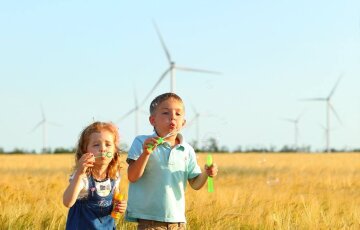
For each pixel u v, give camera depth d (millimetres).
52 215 11695
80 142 7555
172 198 7875
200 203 13430
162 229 7867
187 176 8070
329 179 26922
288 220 11844
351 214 13391
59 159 73062
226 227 11398
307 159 67375
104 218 7621
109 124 7547
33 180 20125
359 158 71375
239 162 57125
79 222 7516
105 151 7445
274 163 54250
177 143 8062
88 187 7473
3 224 11125
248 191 18266
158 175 7824
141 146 7922
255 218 12180
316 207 13312
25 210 12008
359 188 24875
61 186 18406
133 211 7914
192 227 11430
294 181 26656
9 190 15672
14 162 61094
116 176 7648
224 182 25328
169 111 7805
